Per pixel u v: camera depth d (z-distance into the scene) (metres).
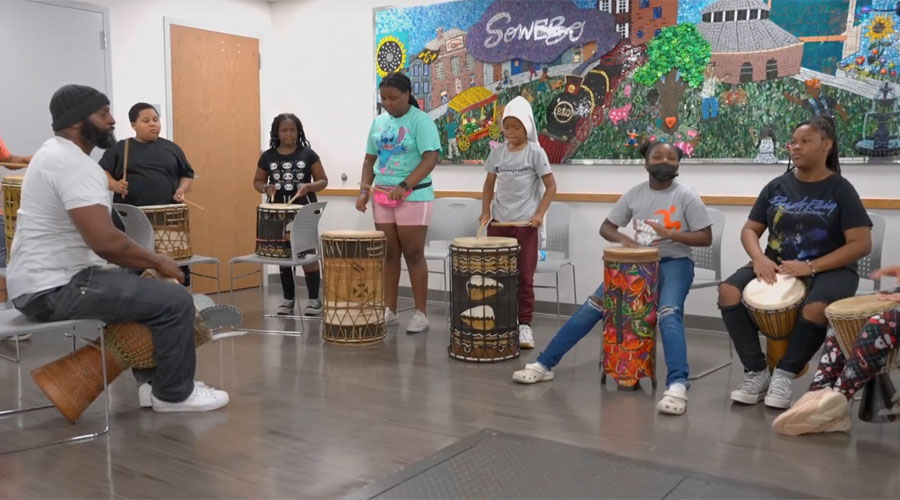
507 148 4.17
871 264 3.61
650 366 3.34
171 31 5.43
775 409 3.06
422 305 4.53
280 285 6.33
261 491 2.28
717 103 4.41
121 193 4.14
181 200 4.38
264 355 3.95
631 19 4.61
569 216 4.73
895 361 2.69
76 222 2.68
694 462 2.50
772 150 4.29
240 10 5.91
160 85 5.39
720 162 4.43
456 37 5.24
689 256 3.46
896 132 3.96
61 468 2.46
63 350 4.02
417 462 2.50
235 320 3.76
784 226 3.20
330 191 5.96
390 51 5.55
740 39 4.31
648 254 3.25
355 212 5.90
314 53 5.97
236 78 5.89
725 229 4.44
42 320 2.77
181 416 2.98
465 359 3.82
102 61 5.04
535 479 2.36
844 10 4.04
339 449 2.62
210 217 5.79
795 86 4.20
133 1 5.21
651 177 3.48
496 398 3.21
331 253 4.13
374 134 4.54
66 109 2.74
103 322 2.82
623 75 4.67
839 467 2.46
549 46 4.89
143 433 2.79
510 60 5.04
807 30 4.14
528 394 3.27
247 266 6.12
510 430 2.81
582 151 4.85
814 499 2.21
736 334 3.19
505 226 4.11
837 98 4.09
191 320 2.97
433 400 3.18
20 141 4.65
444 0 5.28
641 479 2.36
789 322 3.02
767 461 2.51
